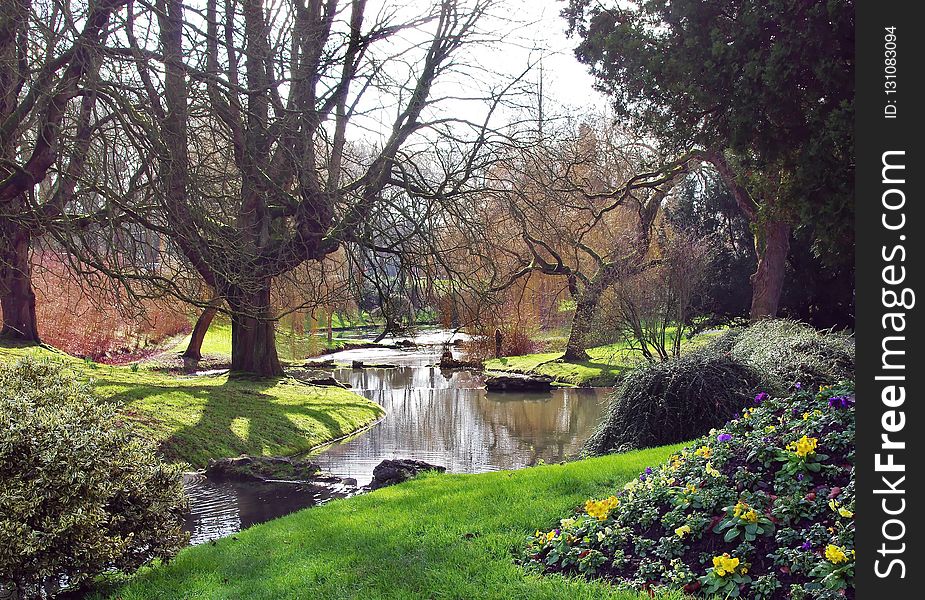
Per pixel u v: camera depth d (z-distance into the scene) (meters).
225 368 30.27
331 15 16.28
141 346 32.00
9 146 10.61
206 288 15.67
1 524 5.34
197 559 6.61
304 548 6.42
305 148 13.16
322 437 16.30
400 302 14.78
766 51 10.42
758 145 11.03
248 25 11.53
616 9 13.31
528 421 19.25
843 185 9.71
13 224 13.05
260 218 15.93
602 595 4.73
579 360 30.84
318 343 40.12
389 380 29.52
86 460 5.75
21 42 10.83
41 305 26.08
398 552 5.95
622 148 27.97
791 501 5.05
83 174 10.71
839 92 9.84
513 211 16.64
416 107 16.59
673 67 11.31
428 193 15.73
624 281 21.36
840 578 4.25
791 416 6.45
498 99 16.25
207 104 10.70
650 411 11.61
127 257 10.35
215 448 13.74
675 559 4.98
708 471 5.77
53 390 6.56
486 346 33.03
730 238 32.16
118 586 6.18
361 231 14.50
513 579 5.16
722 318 30.81
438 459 14.21
